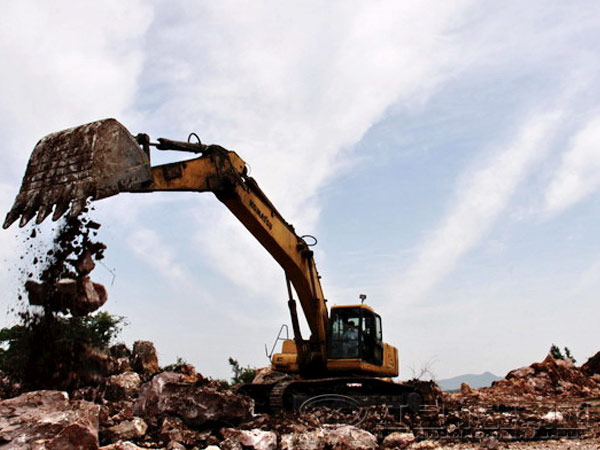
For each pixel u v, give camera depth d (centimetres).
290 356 1628
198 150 1077
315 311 1494
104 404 1070
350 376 1555
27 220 848
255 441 899
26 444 697
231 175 1108
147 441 943
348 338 1541
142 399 1068
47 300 920
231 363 2656
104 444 893
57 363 927
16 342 939
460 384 2720
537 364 2930
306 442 934
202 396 1054
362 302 1584
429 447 1000
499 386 2747
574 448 980
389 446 1009
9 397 894
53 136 905
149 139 957
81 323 993
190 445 945
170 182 1001
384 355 1616
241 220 1215
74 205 824
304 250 1427
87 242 935
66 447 711
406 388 1562
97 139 868
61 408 789
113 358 1638
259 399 1552
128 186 867
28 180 880
